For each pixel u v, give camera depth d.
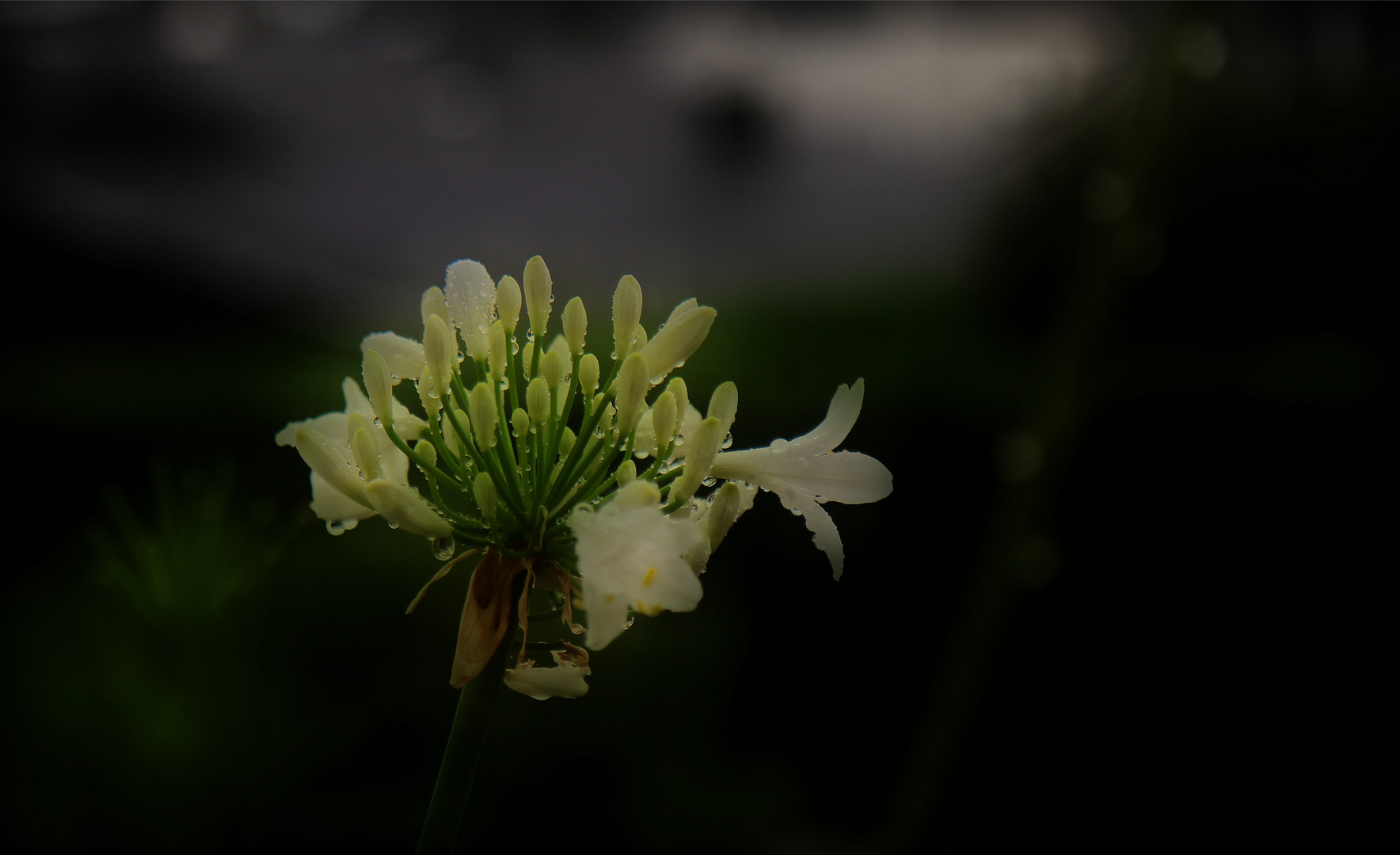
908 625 1.54
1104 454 1.75
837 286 2.81
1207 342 2.21
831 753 1.37
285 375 2.34
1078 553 1.62
